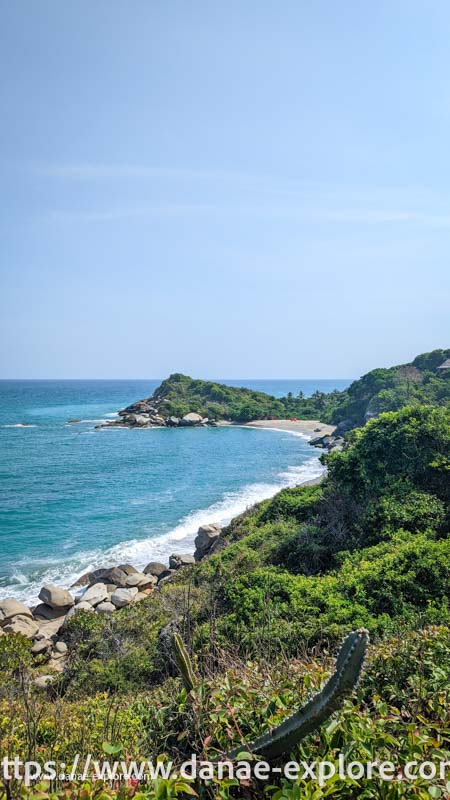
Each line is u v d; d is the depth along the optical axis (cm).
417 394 6900
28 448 6394
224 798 373
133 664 1203
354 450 1988
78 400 16912
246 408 10081
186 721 468
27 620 1939
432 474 1808
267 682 509
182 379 11769
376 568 1273
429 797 381
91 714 716
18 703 727
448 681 548
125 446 6725
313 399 12025
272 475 4800
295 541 1677
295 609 1170
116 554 2719
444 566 1216
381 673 617
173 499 3856
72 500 3781
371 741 427
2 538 2927
